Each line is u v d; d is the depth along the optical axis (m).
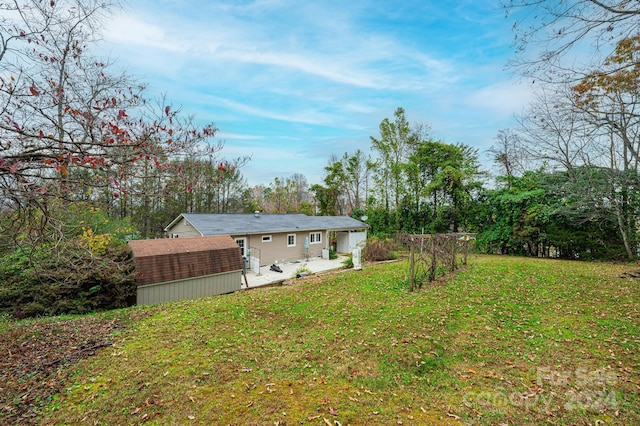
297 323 6.11
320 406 3.32
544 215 15.32
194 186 4.05
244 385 3.76
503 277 9.56
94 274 7.99
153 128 3.49
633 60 5.20
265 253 17.52
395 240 20.19
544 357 4.26
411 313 6.25
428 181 24.06
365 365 4.25
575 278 9.22
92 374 4.05
